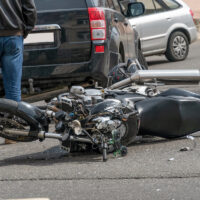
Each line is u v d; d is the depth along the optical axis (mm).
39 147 18875
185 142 18281
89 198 13086
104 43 24062
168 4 46188
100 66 23969
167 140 18734
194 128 18203
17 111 16562
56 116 16281
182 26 46344
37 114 16750
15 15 18875
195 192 13188
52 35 23656
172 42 46062
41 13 23547
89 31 23906
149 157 16531
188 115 18016
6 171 15719
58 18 23656
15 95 19609
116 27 26297
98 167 15617
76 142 16656
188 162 15672
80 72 23812
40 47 23609
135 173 14797
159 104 17812
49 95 23703
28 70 23609
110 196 13164
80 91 16797
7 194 13648
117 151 16531
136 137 18922
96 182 14281
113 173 14922
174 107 17859
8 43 19016
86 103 16578
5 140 19812
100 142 16234
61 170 15484
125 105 16812
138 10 31375
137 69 20328
